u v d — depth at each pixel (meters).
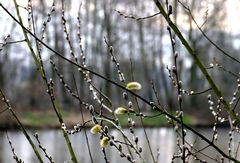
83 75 2.65
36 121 23.78
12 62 28.73
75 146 15.57
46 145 16.30
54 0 2.68
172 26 1.91
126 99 2.13
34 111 25.52
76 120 15.77
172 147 15.41
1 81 27.95
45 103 26.55
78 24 2.79
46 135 19.92
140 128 21.00
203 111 27.02
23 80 29.50
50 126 22.31
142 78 27.27
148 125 21.56
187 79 18.42
